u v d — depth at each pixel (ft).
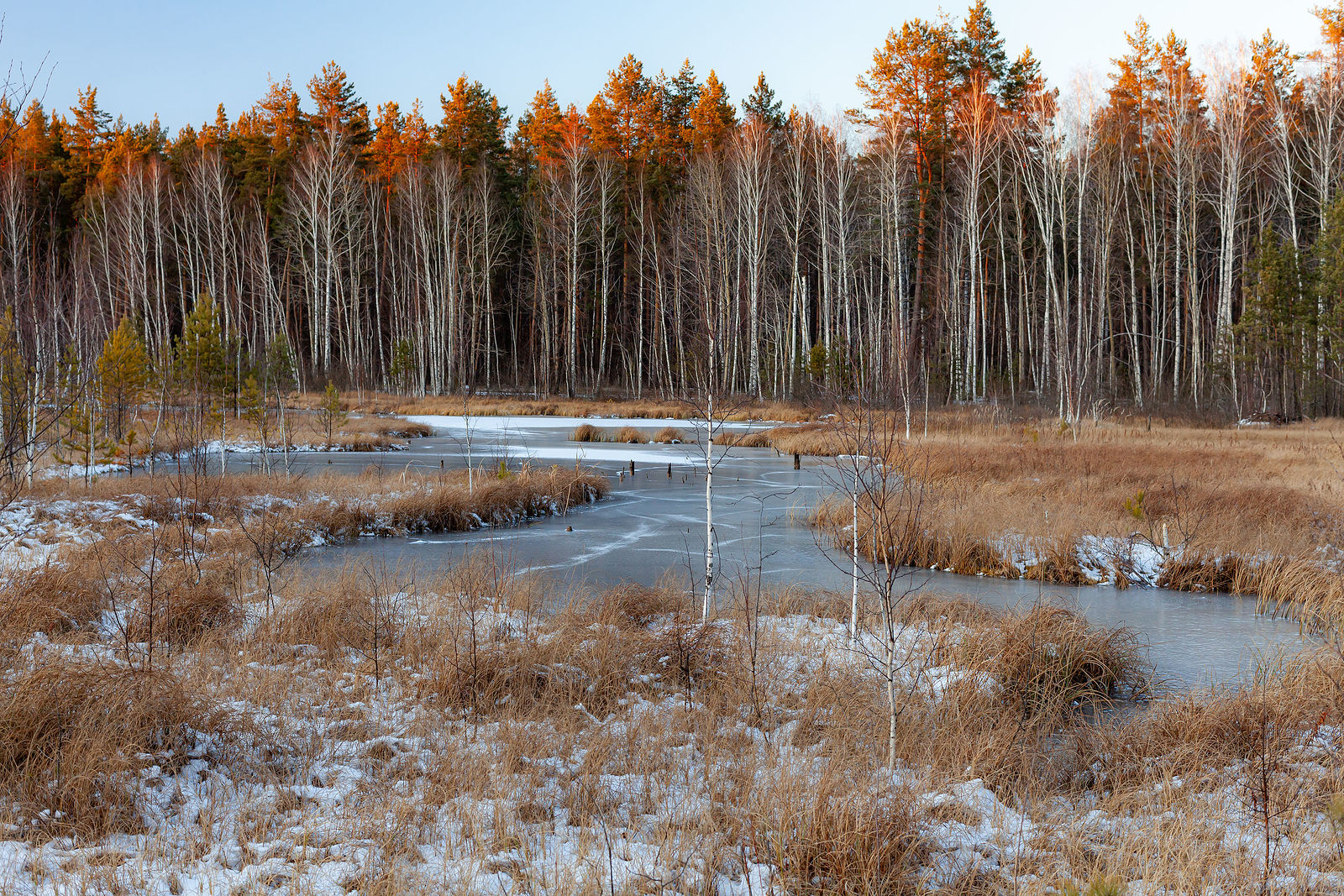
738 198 148.66
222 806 15.30
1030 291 153.99
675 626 25.52
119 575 31.53
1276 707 18.98
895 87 147.54
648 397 161.58
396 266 190.39
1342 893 12.35
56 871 12.42
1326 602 31.86
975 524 44.47
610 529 53.16
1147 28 144.66
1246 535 40.93
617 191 174.40
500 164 192.13
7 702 16.52
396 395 160.35
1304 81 134.31
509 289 191.93
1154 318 139.95
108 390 70.85
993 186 149.59
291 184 180.75
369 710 20.76
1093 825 15.20
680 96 193.88
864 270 152.56
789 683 23.29
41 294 65.31
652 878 12.82
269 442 97.60
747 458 92.99
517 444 104.68
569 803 16.06
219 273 179.11
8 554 35.60
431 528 52.47
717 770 17.52
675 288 135.74
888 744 18.94
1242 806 15.67
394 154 198.08
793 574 40.06
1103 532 43.11
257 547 32.48
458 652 23.49
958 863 13.70
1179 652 28.48
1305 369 104.94
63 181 183.62
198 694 18.78
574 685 22.34
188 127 205.36
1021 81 149.28
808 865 13.39
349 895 12.28
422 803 15.69
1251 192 146.10
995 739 18.75
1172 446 72.54
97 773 15.14
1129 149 141.69
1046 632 25.30
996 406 106.73
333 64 194.18
